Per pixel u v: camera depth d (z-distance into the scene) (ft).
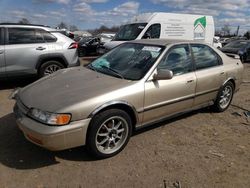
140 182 10.78
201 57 16.69
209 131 15.81
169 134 15.12
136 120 13.21
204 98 16.90
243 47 52.11
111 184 10.59
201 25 45.60
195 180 11.06
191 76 15.51
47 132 10.59
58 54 24.88
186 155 12.94
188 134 15.25
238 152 13.48
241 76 19.90
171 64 14.66
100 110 11.61
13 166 11.48
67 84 12.94
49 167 11.51
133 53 15.31
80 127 11.12
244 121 17.69
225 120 17.66
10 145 13.15
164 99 14.08
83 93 11.81
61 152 12.68
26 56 23.38
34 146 13.09
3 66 22.61
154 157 12.64
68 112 10.83
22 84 25.48
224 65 18.17
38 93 12.29
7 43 22.72
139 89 12.88
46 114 10.84
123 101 12.25
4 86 24.71
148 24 39.37
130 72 13.87
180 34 42.80
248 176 11.51
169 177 11.18
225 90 18.72
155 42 15.76
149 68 13.64
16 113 12.26
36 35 24.09
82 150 12.93
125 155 12.71
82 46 66.74
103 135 12.09
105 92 11.94
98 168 11.59
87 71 14.92
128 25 41.88
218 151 13.48
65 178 10.84
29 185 10.33
